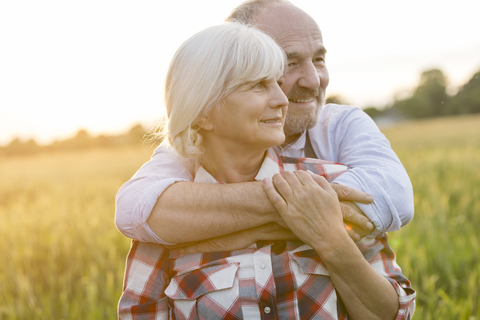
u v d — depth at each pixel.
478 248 4.05
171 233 1.30
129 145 45.09
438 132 30.80
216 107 1.27
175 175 1.46
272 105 1.25
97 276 4.11
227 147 1.36
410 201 1.35
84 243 5.21
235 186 1.31
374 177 1.34
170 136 1.38
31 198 12.21
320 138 1.69
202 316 1.30
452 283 3.35
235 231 1.31
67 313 3.50
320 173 1.41
